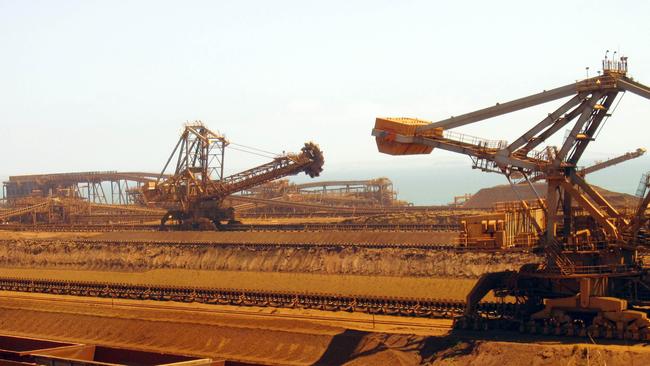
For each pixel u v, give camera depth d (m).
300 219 164.12
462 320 67.75
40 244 135.38
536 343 59.31
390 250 102.06
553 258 65.44
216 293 91.00
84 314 80.44
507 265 91.38
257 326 71.25
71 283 102.69
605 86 62.38
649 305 63.62
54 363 44.75
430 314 75.88
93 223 184.00
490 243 65.56
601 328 61.50
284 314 80.31
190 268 116.25
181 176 147.62
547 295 67.19
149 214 196.38
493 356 58.28
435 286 90.19
